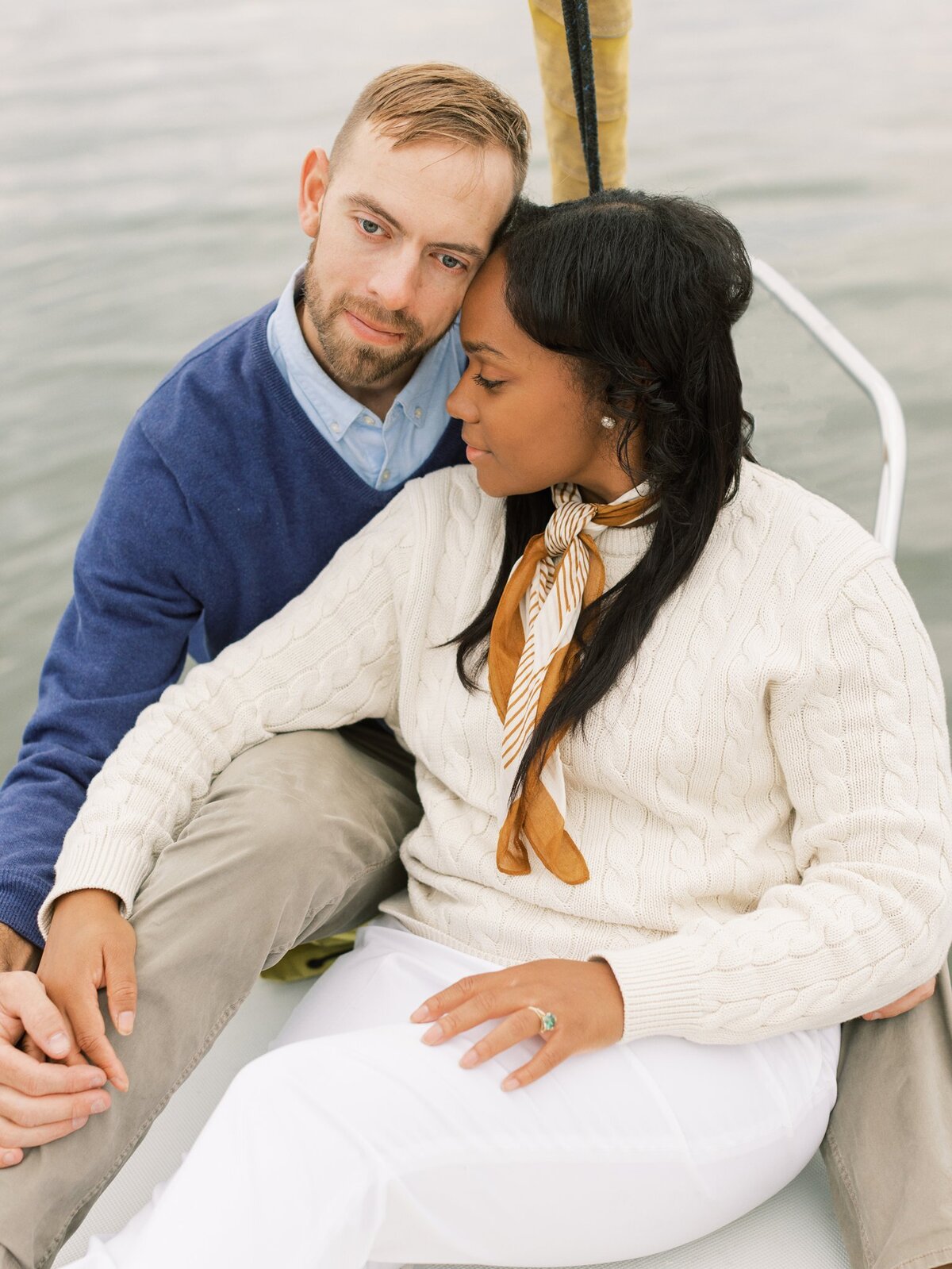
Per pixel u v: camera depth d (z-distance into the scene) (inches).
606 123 70.3
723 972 48.6
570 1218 46.9
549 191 163.8
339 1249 42.1
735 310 52.0
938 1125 48.9
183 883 51.7
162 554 64.4
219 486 64.1
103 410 151.9
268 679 59.6
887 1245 47.3
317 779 56.9
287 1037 55.1
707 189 187.5
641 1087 48.0
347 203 57.3
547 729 52.6
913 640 50.6
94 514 65.7
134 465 64.4
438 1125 44.5
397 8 302.7
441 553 59.6
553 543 55.2
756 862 53.1
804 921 49.7
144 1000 49.9
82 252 188.4
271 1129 43.1
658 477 52.7
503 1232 46.2
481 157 56.0
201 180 211.3
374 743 66.5
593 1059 48.3
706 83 242.1
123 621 64.5
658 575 52.6
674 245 50.0
